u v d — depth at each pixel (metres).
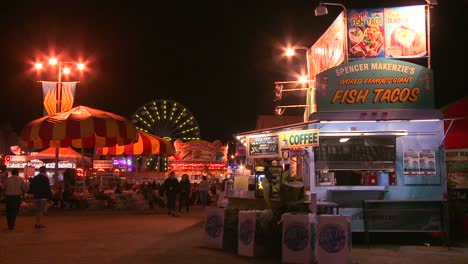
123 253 9.70
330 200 11.31
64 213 19.86
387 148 11.44
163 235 12.55
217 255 9.63
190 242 11.27
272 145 12.22
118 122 19.66
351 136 11.44
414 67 11.67
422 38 14.54
